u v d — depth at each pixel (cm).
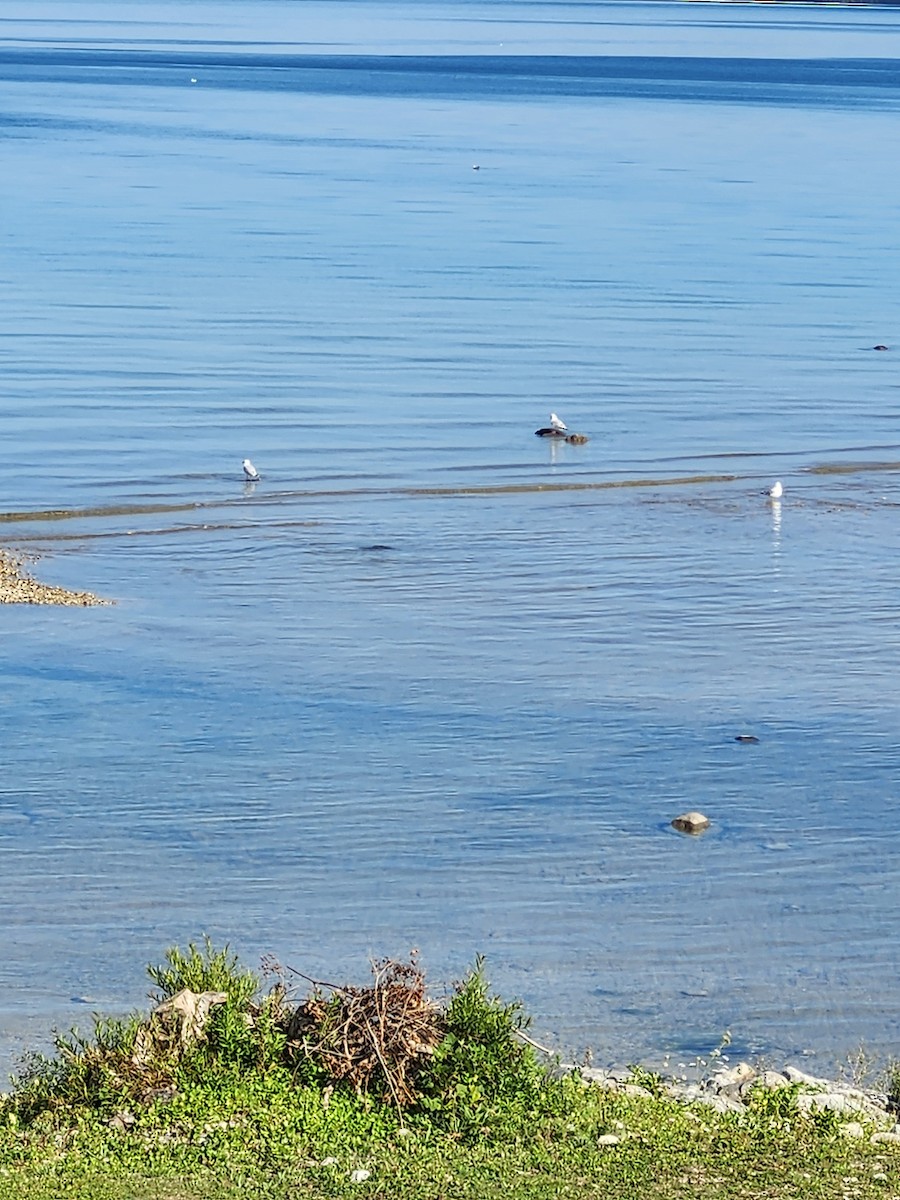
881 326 12612
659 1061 3122
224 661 5700
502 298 13338
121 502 7831
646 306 13175
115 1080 2506
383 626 6162
